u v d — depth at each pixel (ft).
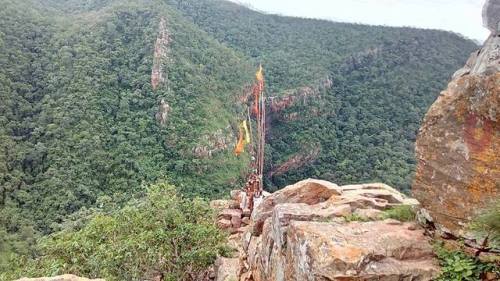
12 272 45.39
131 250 42.52
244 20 363.15
